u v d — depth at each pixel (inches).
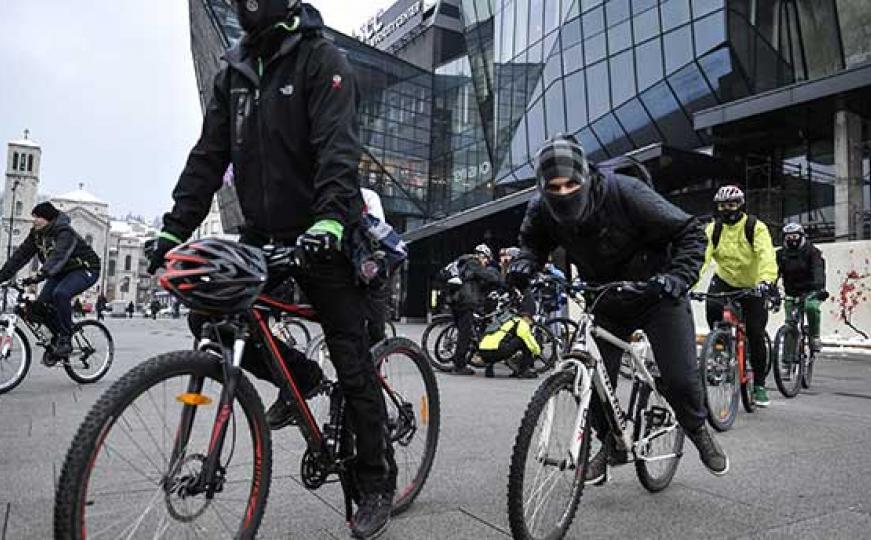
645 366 131.9
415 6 1844.2
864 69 595.5
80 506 69.6
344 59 98.4
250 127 99.2
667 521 116.6
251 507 88.7
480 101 1438.2
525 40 1135.0
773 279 212.2
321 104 94.7
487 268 346.9
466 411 221.3
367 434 102.4
